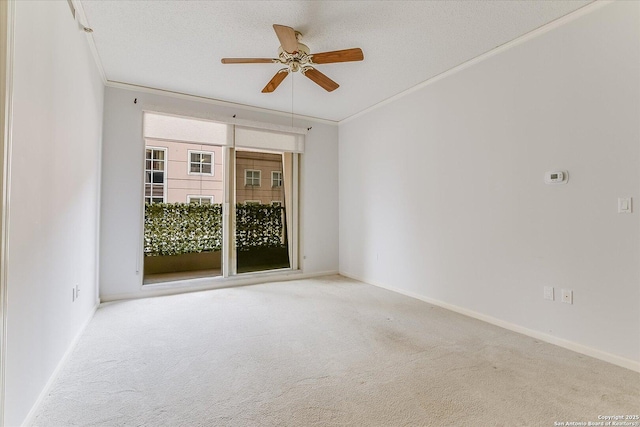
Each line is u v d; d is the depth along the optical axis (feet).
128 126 12.21
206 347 7.79
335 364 6.91
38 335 5.40
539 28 8.32
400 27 8.41
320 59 8.49
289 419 5.07
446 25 8.30
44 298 5.68
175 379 6.29
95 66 10.09
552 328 8.07
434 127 11.55
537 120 8.44
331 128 17.08
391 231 13.60
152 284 12.94
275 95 13.30
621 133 6.91
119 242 12.02
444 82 11.14
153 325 9.29
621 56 6.90
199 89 12.67
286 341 8.16
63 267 6.82
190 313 10.41
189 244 17.28
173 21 8.20
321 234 16.71
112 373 6.50
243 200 20.76
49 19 5.76
